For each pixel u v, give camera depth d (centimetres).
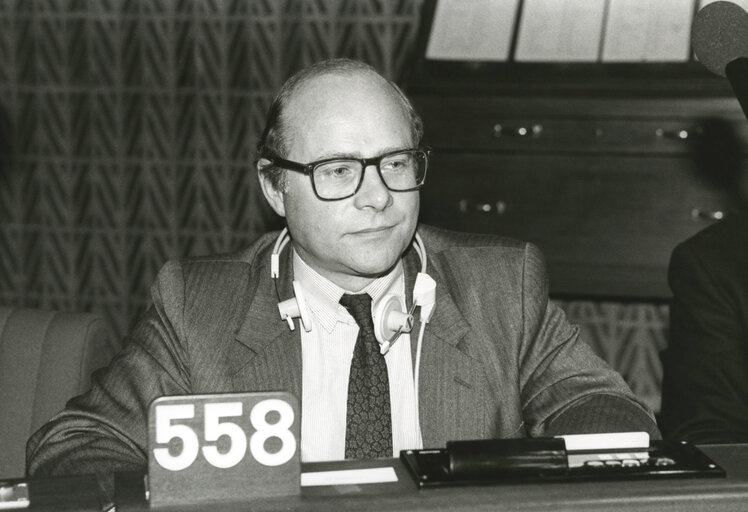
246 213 461
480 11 380
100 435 185
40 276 482
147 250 473
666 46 358
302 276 193
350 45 439
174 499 121
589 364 198
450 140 365
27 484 126
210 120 457
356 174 176
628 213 355
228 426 122
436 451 133
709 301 232
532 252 207
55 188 475
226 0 446
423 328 191
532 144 358
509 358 195
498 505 119
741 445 139
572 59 363
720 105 343
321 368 191
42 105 469
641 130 350
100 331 239
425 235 209
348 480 127
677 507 120
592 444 136
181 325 195
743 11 187
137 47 457
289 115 180
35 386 234
